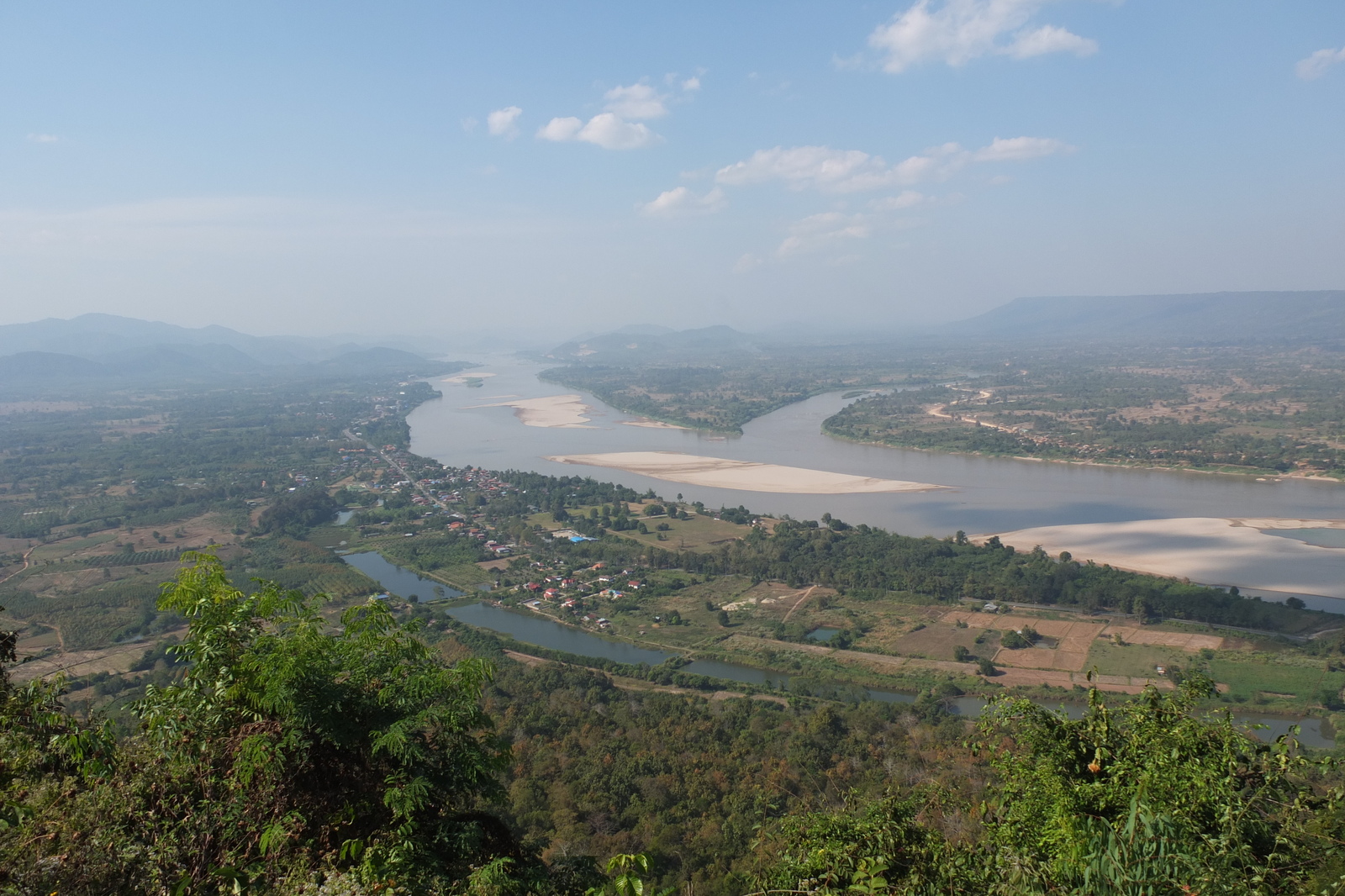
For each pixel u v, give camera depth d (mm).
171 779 13289
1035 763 13641
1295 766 11906
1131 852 11250
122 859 11727
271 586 15266
